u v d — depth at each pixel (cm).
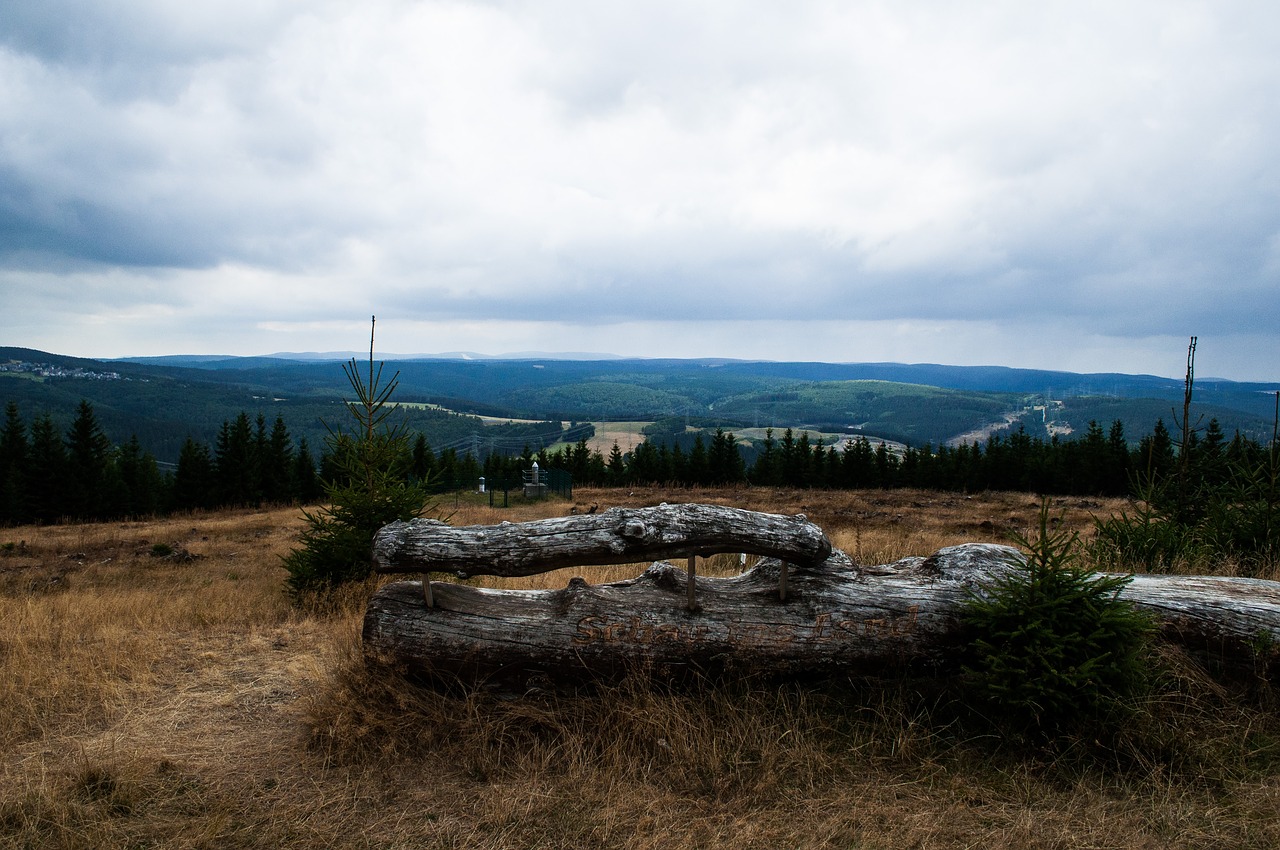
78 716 436
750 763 354
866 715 400
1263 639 412
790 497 3216
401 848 297
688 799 329
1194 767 345
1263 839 293
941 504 2714
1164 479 850
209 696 472
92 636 623
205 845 298
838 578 436
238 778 357
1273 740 369
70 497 3866
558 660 413
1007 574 404
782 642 414
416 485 852
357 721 395
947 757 360
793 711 399
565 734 378
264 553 1620
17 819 313
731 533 407
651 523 404
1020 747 365
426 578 421
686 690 415
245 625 678
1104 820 305
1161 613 441
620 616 416
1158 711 378
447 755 374
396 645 417
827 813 316
